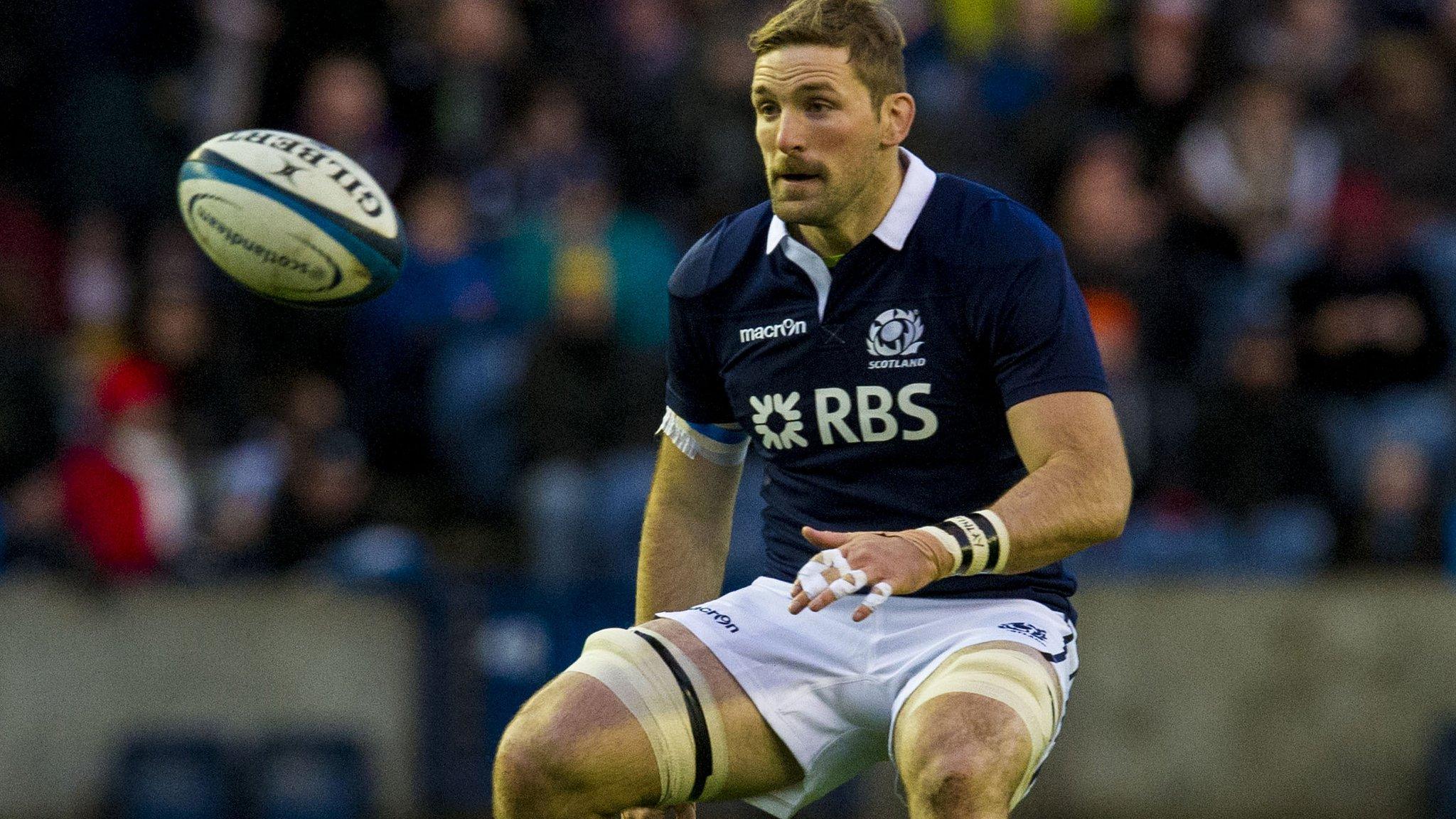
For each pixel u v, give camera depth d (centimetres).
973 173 4038
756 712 1515
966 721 1391
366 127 3934
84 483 3319
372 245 1614
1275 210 4044
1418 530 3591
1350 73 4362
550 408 3525
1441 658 3556
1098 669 3522
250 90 4097
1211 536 3600
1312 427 3638
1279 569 3581
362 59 4019
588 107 4072
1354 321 3769
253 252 1598
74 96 4088
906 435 1501
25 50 4097
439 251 3756
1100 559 3572
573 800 1455
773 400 1539
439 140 3988
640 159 4041
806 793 1573
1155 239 3969
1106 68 4181
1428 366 3781
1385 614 3556
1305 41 4359
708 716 1494
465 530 3600
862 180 1455
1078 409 1422
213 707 3328
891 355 1483
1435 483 3681
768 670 1528
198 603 3338
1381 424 3759
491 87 4000
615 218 3812
